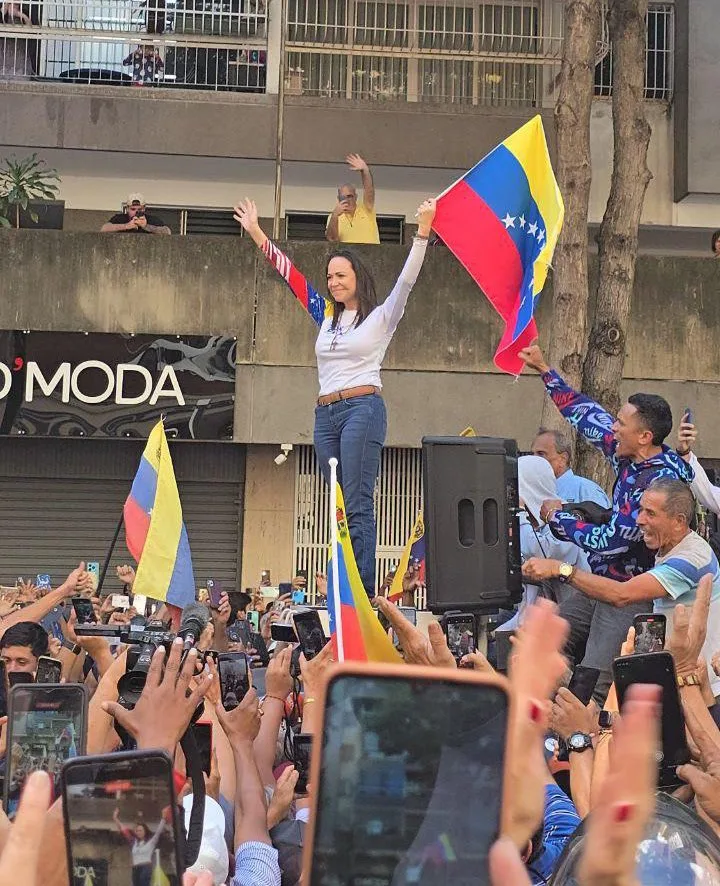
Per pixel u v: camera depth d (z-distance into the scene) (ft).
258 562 88.28
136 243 83.71
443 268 84.94
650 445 29.22
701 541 25.84
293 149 94.48
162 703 15.57
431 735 7.11
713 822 15.40
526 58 90.74
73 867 9.24
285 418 83.56
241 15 93.61
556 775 21.72
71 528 88.63
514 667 8.13
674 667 16.17
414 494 87.45
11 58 94.48
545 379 34.12
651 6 98.37
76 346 82.94
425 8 96.73
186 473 89.04
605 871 6.22
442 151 94.89
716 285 85.76
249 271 83.97
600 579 25.44
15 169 86.38
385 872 7.03
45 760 15.81
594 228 98.07
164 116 93.86
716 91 96.17
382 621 33.91
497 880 6.19
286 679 21.89
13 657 28.86
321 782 7.10
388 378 84.53
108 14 93.30
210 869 15.64
